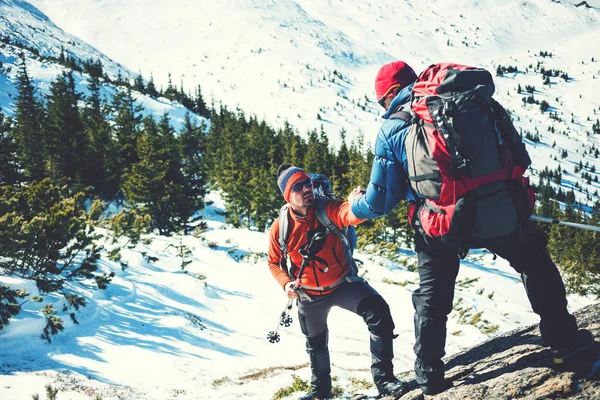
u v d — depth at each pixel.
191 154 78.19
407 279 18.06
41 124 53.47
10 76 146.50
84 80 157.75
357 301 3.59
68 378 7.47
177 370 8.42
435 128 2.45
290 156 67.38
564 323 2.61
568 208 60.28
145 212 34.56
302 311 3.90
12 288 8.95
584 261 32.31
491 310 16.83
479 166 2.40
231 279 15.02
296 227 3.55
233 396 6.86
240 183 49.66
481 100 2.46
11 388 6.81
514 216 2.47
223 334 10.75
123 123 55.88
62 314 9.47
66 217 10.55
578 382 2.51
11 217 10.09
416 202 2.78
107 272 12.52
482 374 3.02
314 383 4.21
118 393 7.11
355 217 3.14
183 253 16.31
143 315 10.81
